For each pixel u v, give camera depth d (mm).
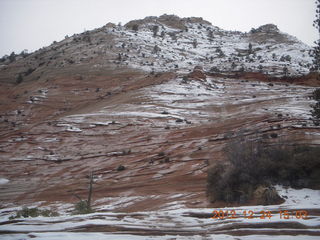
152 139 36312
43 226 5613
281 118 33938
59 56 103375
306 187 13734
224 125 36406
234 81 67250
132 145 35375
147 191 21062
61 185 26500
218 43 132250
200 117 43312
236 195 14508
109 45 105625
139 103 53438
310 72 66688
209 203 15195
